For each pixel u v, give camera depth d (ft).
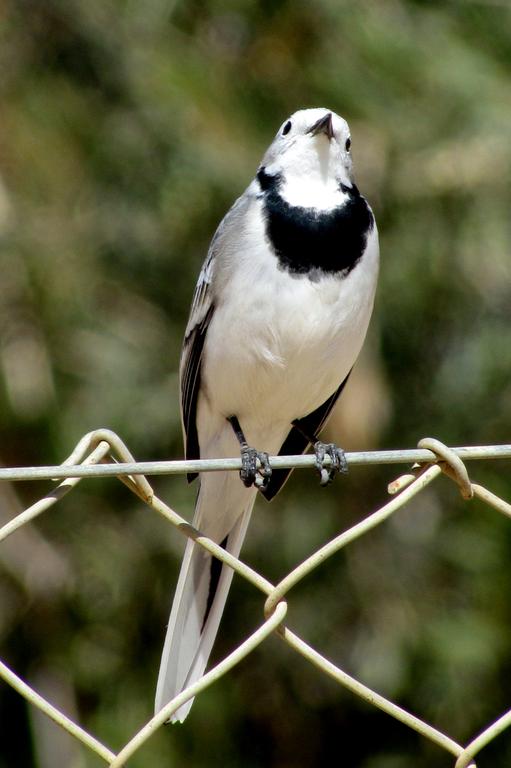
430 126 38.91
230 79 39.75
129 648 40.01
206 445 28.48
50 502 15.88
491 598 39.37
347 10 39.60
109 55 40.37
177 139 39.01
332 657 40.19
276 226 24.94
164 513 16.83
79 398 39.55
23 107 40.40
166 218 40.24
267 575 40.14
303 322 24.91
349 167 26.02
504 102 38.60
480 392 40.65
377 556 40.57
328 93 39.24
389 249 39.88
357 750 41.32
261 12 40.06
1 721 40.50
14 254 39.27
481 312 41.11
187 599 21.50
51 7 40.83
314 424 29.27
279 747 41.11
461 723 39.27
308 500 40.47
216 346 26.04
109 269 40.42
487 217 39.55
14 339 39.27
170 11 40.37
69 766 39.27
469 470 39.93
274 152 26.17
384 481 40.37
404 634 39.52
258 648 40.81
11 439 38.93
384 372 40.45
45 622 40.37
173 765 38.60
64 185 40.24
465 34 39.96
